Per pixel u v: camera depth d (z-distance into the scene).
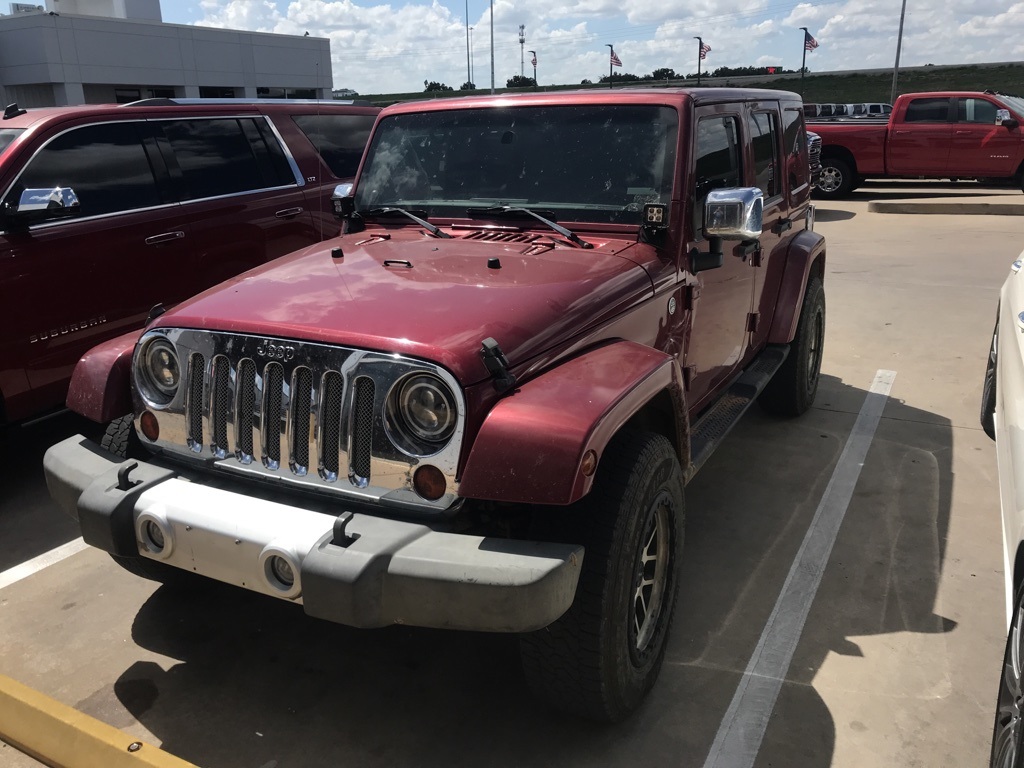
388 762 2.53
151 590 3.48
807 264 4.75
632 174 3.22
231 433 2.51
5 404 4.28
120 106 5.02
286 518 2.30
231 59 31.95
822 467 4.56
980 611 3.23
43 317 4.38
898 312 7.84
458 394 2.18
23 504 4.28
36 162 4.48
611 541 2.30
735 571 3.54
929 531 3.86
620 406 2.27
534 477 2.10
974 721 2.65
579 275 2.78
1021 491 2.38
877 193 17.14
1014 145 15.11
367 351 2.27
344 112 6.53
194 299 2.78
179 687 2.87
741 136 3.90
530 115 3.45
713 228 3.03
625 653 2.46
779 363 4.52
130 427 2.91
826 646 3.04
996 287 8.71
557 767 2.50
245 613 3.31
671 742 2.59
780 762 2.50
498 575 2.07
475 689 2.85
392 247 3.23
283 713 2.74
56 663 3.01
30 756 2.54
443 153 3.57
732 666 2.93
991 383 4.39
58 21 28.17
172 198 5.12
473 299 2.54
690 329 3.39
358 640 3.13
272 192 5.73
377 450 2.29
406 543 2.17
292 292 2.68
